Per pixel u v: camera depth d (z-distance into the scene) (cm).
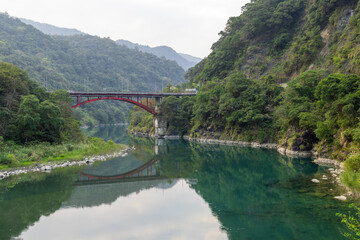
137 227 2211
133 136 11369
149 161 5303
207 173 4228
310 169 3897
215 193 3133
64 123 5297
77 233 2103
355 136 3406
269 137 6619
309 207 2378
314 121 4778
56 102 5975
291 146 5247
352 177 2658
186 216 2430
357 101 3788
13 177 3750
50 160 4588
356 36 6303
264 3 11581
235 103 7356
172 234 2062
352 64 5434
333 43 7525
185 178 3941
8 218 2408
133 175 4116
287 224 2081
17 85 5250
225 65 11756
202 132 9000
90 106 19525
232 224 2161
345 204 2380
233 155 5759
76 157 4934
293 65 8525
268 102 7050
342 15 7881
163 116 10675
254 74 10144
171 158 5653
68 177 3850
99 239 2000
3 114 4609
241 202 2725
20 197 2977
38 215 2480
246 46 11531
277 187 3114
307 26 9431
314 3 9444
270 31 11231
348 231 1914
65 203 2817
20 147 4581
